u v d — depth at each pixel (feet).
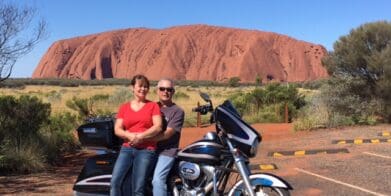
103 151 11.97
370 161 20.49
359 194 14.83
